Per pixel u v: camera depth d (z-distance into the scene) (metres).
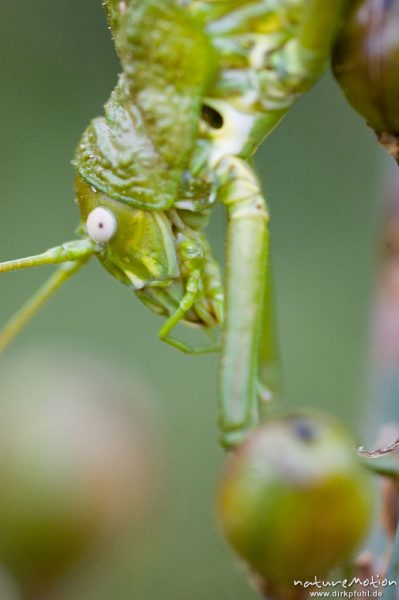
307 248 0.21
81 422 0.12
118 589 0.16
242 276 0.12
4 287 0.21
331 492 0.11
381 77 0.11
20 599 0.12
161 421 0.12
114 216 0.12
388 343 0.13
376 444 0.13
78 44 0.22
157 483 0.12
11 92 0.22
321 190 0.21
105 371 0.12
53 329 0.21
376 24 0.11
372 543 0.12
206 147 0.12
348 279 0.21
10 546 0.12
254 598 0.17
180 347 0.12
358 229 0.21
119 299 0.21
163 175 0.12
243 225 0.12
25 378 0.12
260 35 0.12
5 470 0.12
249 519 0.11
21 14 0.22
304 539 0.11
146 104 0.12
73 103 0.22
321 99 0.21
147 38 0.12
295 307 0.21
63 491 0.12
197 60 0.12
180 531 0.19
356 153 0.21
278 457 0.11
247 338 0.12
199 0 0.12
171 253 0.12
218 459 0.20
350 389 0.20
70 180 0.22
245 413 0.12
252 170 0.12
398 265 0.14
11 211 0.21
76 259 0.12
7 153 0.22
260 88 0.12
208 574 0.18
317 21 0.11
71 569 0.12
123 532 0.12
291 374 0.20
